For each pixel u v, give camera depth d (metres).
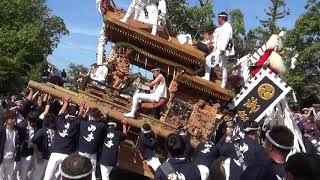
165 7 11.69
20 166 9.31
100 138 9.09
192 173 5.25
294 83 27.73
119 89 10.87
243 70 12.84
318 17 27.66
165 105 11.12
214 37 11.61
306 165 2.85
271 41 12.59
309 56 27.27
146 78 11.79
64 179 3.06
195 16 26.41
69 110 9.76
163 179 5.23
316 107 16.39
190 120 11.16
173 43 11.23
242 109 11.78
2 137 8.52
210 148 8.81
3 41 37.69
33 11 45.09
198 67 11.77
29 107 10.23
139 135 10.14
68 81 13.28
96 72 11.49
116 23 10.95
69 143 8.82
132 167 10.50
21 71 40.75
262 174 3.42
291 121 11.82
